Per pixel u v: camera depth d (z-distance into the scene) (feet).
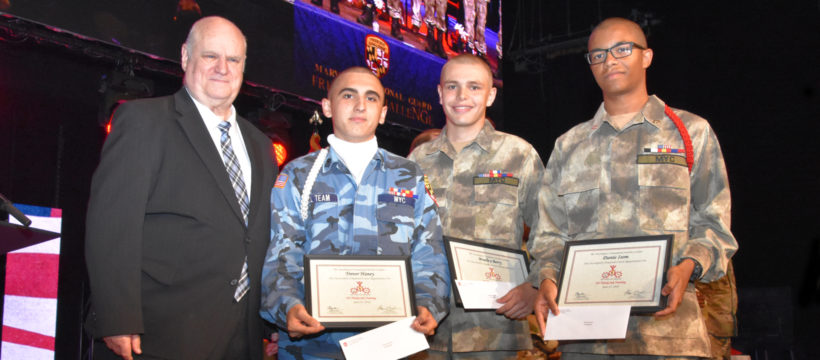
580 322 6.97
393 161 8.26
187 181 7.39
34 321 16.65
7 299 16.19
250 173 8.12
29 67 17.80
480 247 8.42
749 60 24.49
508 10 29.25
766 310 17.84
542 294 7.45
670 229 7.52
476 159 9.42
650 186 7.69
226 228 7.43
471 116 9.37
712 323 11.46
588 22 27.48
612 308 6.88
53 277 17.26
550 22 28.19
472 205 9.14
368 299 7.00
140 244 6.98
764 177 23.77
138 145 7.23
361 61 21.59
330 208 7.79
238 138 8.34
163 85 19.67
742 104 24.50
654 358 7.27
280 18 19.69
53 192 18.12
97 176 7.14
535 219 9.14
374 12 22.17
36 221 17.31
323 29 20.70
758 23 24.38
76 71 18.61
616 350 7.47
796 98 23.43
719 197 7.65
